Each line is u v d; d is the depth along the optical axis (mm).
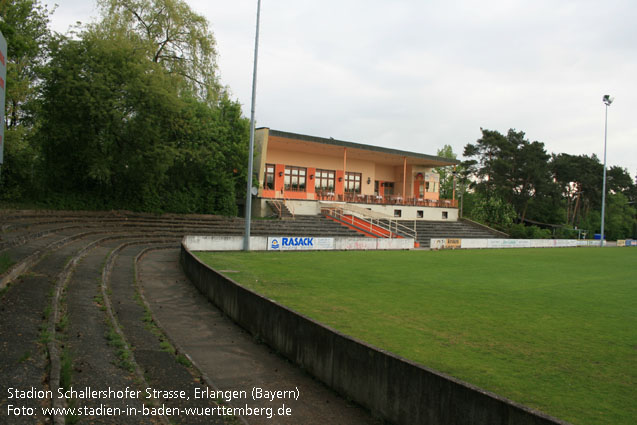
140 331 8320
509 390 6500
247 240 26844
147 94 26297
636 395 6453
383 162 58281
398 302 12977
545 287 17328
